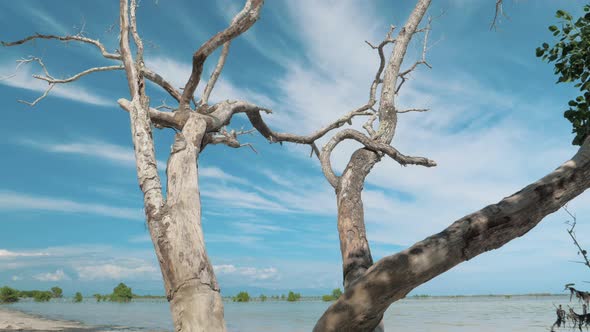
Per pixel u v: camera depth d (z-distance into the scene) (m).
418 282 2.47
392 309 38.50
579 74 4.12
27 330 14.48
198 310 2.65
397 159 5.01
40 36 5.11
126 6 3.84
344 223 4.38
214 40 3.42
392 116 5.28
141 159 3.29
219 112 4.12
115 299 65.06
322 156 5.16
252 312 31.86
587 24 4.07
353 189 4.63
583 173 2.60
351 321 2.54
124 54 3.76
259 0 3.38
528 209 2.53
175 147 3.36
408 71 6.26
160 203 3.04
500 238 2.54
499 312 28.94
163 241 2.83
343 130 5.16
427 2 5.41
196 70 3.63
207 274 2.79
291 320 22.12
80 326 16.61
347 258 4.14
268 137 5.61
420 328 16.66
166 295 2.85
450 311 32.34
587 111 3.98
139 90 3.65
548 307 35.78
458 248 2.47
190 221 2.93
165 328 16.33
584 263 2.86
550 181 2.59
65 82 5.77
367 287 2.48
